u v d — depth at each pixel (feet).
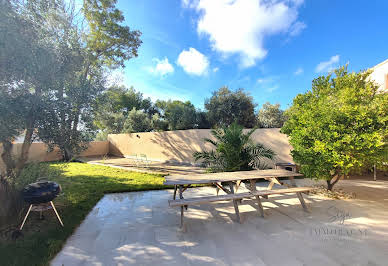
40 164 12.51
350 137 11.25
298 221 9.84
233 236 8.38
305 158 13.44
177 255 6.91
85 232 8.88
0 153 9.45
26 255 6.71
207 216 10.80
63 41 11.03
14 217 9.43
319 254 6.79
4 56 7.43
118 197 14.55
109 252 7.16
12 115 8.02
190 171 26.58
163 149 39.86
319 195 14.32
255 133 28.25
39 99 9.34
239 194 10.45
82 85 12.55
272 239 8.03
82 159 41.88
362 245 7.34
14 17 8.06
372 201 12.61
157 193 15.62
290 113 17.25
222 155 19.67
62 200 13.10
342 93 13.56
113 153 53.62
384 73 25.81
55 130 10.29
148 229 9.20
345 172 12.54
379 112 11.35
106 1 35.06
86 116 12.97
